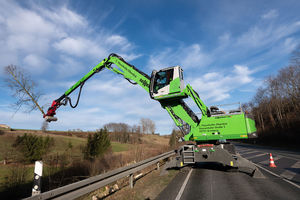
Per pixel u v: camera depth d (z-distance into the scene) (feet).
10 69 31.63
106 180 16.12
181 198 16.40
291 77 161.07
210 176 25.53
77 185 12.41
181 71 27.68
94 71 32.60
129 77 30.63
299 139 107.96
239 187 19.76
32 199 9.13
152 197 16.99
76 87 33.65
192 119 28.53
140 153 42.57
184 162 27.78
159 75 28.02
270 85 185.37
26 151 52.08
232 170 27.71
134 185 22.24
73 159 37.04
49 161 33.37
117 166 34.81
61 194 11.35
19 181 24.77
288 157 48.78
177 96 26.30
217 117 27.27
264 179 23.30
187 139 28.27
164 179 24.67
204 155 27.17
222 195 17.11
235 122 26.13
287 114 155.63
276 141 129.18
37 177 11.34
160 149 53.62
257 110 217.56
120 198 17.20
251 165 24.59
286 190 18.43
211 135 27.02
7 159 51.21
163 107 29.14
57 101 32.63
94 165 32.58
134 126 343.26
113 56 32.73
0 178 26.55
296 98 155.43
